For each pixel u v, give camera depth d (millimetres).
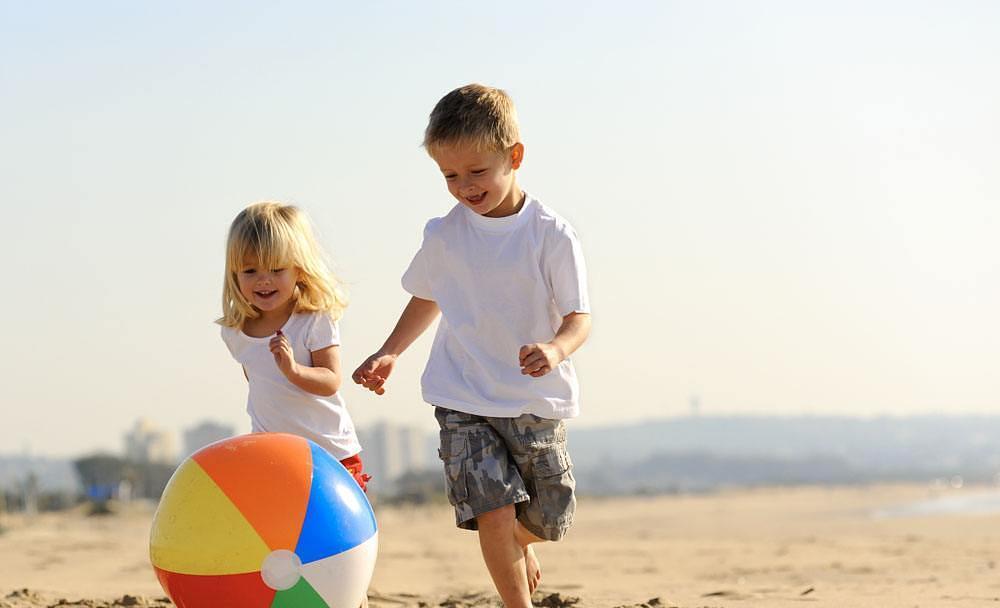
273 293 4551
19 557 11445
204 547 3865
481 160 4090
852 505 76500
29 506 59906
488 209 4207
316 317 4672
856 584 7402
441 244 4371
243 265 4520
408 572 10008
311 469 4059
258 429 4688
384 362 4457
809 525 34625
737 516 57750
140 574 9227
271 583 3857
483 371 4250
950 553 10664
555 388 4250
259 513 3900
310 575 3900
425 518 58000
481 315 4285
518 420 4230
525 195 4371
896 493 113312
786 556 11336
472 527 4289
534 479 4289
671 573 9383
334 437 4684
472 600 6512
